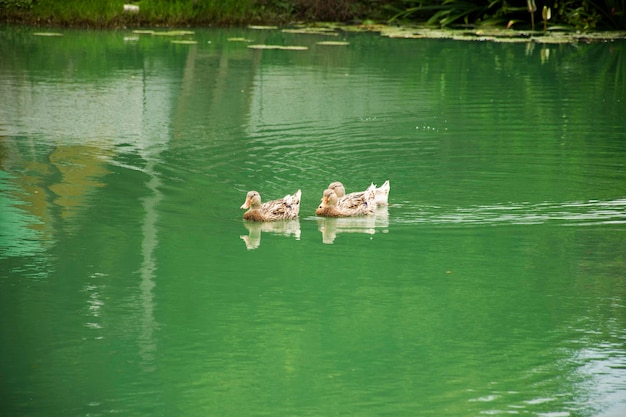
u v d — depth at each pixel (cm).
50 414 788
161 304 1015
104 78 2488
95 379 851
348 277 1100
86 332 944
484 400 823
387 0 4109
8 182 1452
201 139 1784
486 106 2153
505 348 923
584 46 3331
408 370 876
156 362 884
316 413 798
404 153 1697
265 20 3928
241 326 964
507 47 3291
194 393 830
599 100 2241
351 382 853
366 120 1983
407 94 2305
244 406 806
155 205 1359
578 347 927
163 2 3791
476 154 1688
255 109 2089
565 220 1312
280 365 882
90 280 1076
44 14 3644
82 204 1355
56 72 2566
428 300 1037
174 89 2341
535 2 3816
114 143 1736
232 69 2684
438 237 1245
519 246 1207
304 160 1638
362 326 966
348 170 1573
